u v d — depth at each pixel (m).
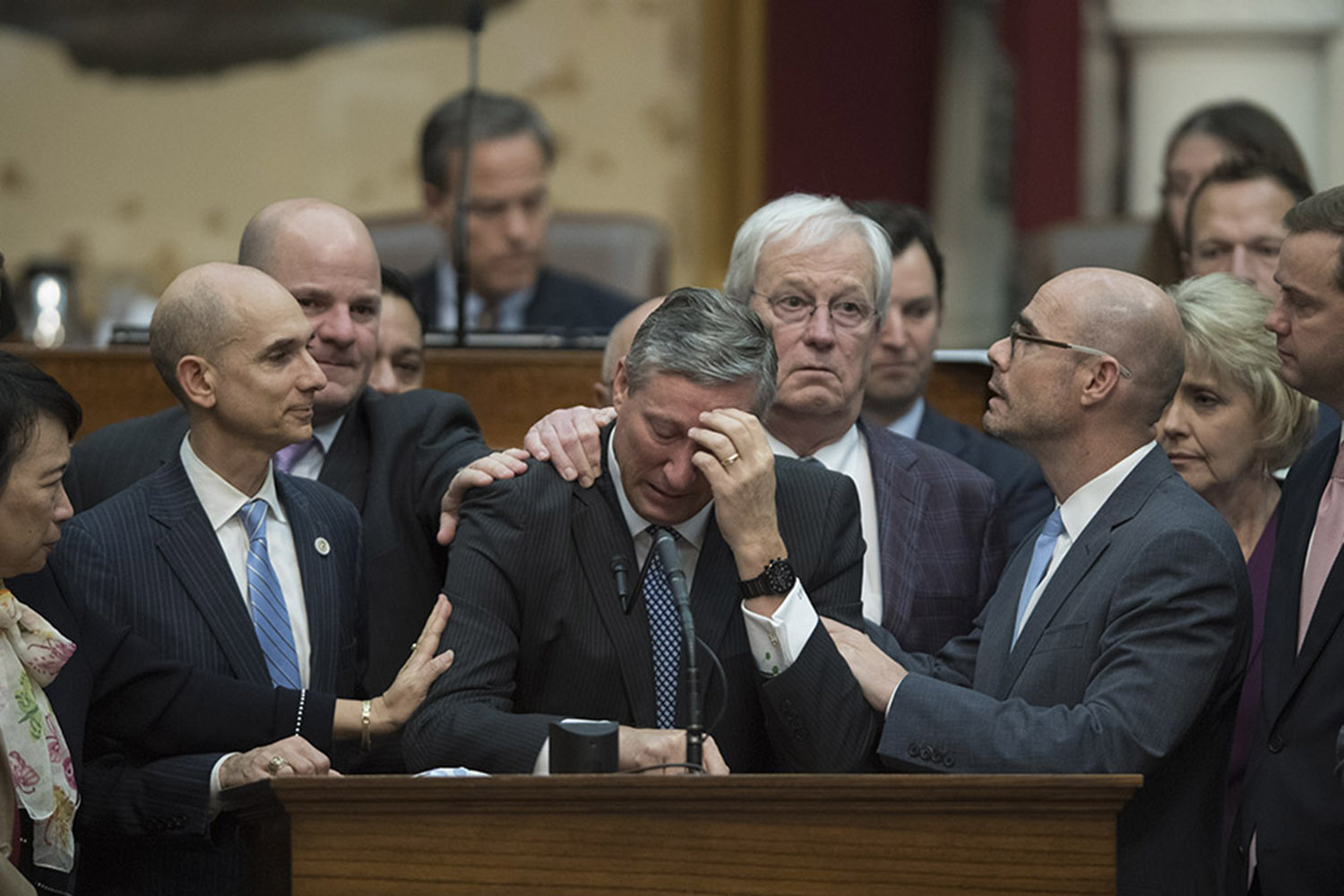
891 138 32.66
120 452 14.62
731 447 12.18
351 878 10.43
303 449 15.41
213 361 13.02
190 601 12.96
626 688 12.45
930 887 10.66
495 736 11.95
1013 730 12.16
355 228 15.30
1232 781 14.73
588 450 12.90
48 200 34.81
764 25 33.41
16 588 12.44
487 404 18.19
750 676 12.55
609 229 27.33
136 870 12.77
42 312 24.56
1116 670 12.29
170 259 34.75
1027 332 13.31
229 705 12.59
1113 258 24.91
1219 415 15.38
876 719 12.62
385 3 34.56
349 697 13.50
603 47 34.25
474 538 12.74
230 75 34.75
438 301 25.42
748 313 12.41
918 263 17.56
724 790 10.49
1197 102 29.91
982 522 15.41
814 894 10.58
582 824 10.48
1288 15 29.38
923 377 17.61
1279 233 19.39
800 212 15.10
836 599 12.98
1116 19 30.19
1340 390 13.39
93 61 34.78
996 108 31.61
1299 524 13.73
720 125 33.94
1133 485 13.04
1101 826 10.80
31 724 11.88
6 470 11.77
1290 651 13.34
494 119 25.42
